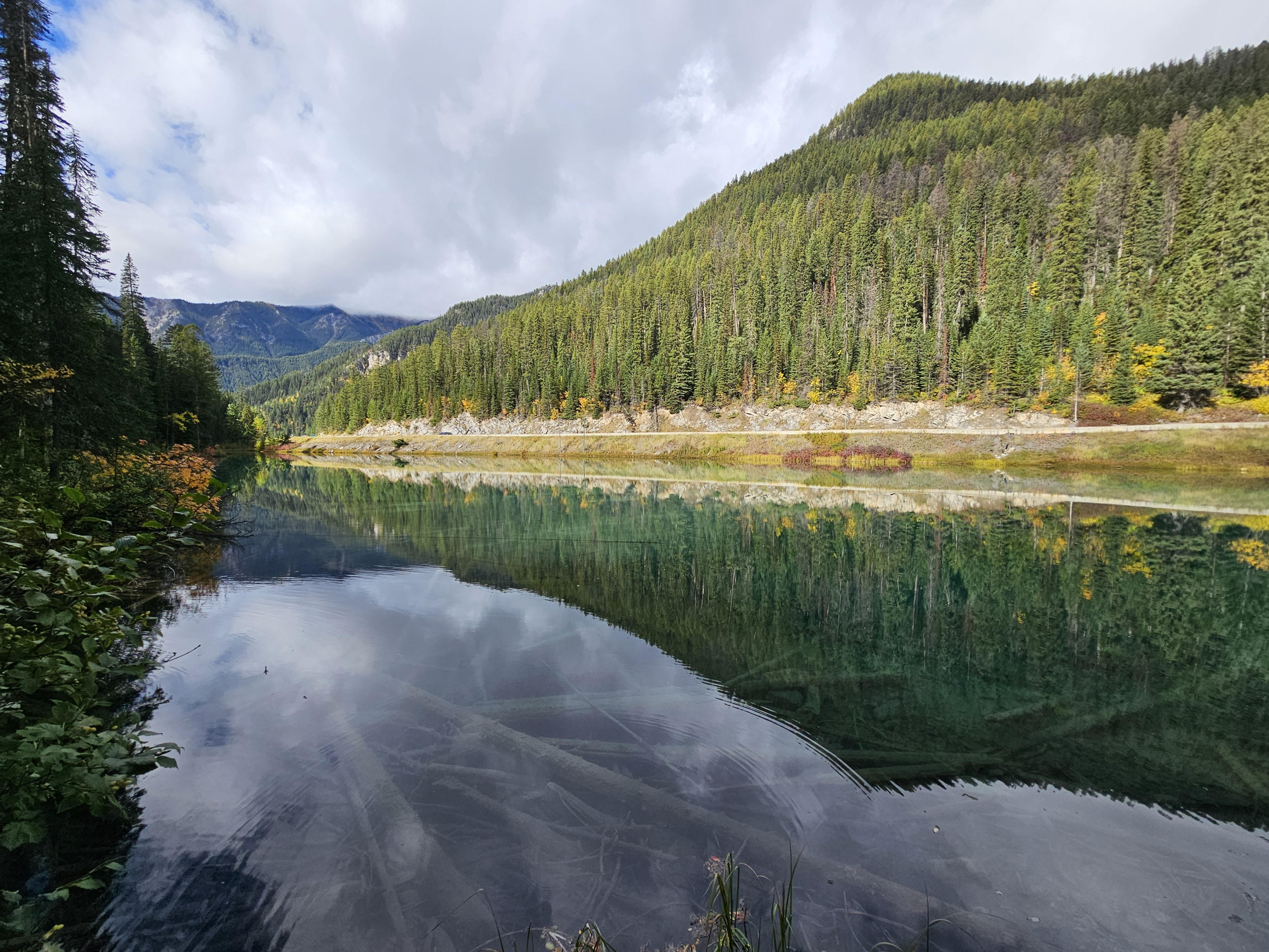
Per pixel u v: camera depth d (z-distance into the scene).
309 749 5.23
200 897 3.38
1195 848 4.08
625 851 3.88
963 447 52.34
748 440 66.69
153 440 23.47
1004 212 86.06
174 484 16.19
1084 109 128.00
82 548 3.67
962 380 59.56
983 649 8.88
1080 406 52.06
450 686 6.82
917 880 3.66
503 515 23.52
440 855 3.80
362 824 4.13
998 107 145.75
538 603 10.95
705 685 7.11
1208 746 5.79
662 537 18.53
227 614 9.71
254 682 6.82
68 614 3.44
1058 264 69.00
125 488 13.27
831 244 91.62
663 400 81.00
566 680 7.12
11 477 8.27
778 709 6.50
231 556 15.06
